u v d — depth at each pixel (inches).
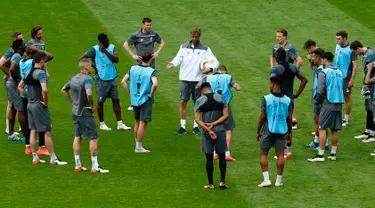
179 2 3011.8
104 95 2038.6
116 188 1667.1
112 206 1576.0
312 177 1729.8
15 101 1871.3
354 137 2004.2
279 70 1813.5
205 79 1854.1
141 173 1756.9
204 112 1648.6
